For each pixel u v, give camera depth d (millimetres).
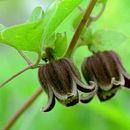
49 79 326
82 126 480
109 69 354
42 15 307
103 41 354
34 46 304
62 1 282
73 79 326
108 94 351
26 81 492
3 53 506
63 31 343
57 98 323
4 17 535
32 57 464
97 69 354
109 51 359
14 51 502
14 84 490
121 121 449
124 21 485
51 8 292
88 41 352
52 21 290
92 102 450
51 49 324
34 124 472
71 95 320
